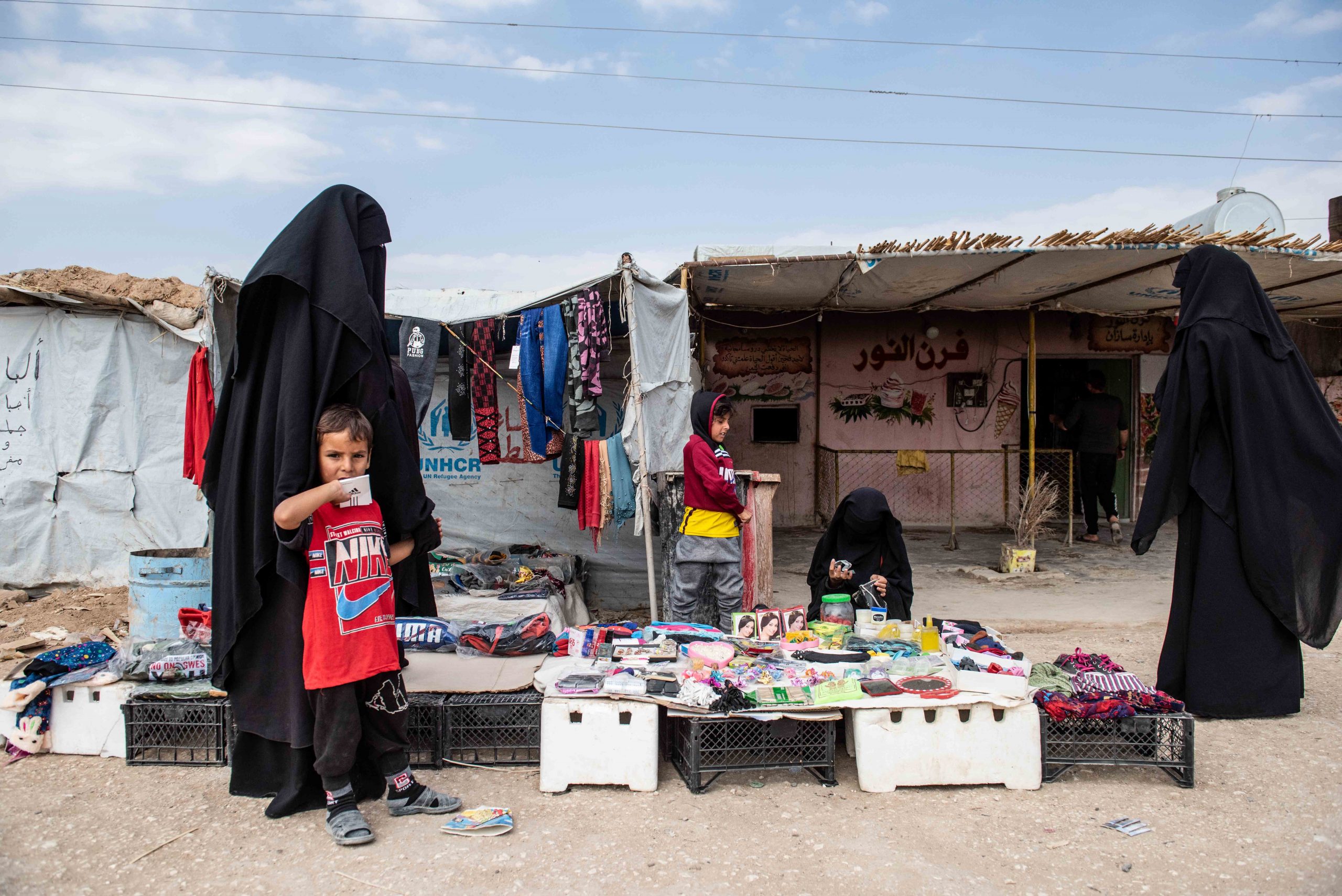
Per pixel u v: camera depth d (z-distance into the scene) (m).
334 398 3.33
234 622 3.28
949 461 11.30
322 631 3.09
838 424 11.30
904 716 3.59
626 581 7.10
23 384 7.13
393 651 3.26
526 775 3.77
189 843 3.15
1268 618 4.49
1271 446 4.48
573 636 4.38
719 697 3.62
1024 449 11.25
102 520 7.22
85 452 7.16
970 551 9.67
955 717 3.61
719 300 8.58
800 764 3.69
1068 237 6.07
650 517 5.54
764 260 6.38
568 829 3.27
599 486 5.85
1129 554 9.35
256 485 3.21
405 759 3.37
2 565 7.14
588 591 7.07
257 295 3.30
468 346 5.94
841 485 11.30
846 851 3.10
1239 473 4.43
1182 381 4.60
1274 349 4.57
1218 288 4.66
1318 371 11.43
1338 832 3.26
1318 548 4.54
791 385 11.28
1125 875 2.95
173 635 4.94
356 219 3.50
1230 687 4.46
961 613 6.64
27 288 6.89
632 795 3.57
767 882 2.90
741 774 3.80
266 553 3.18
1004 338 11.27
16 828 3.25
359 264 3.34
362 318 3.25
